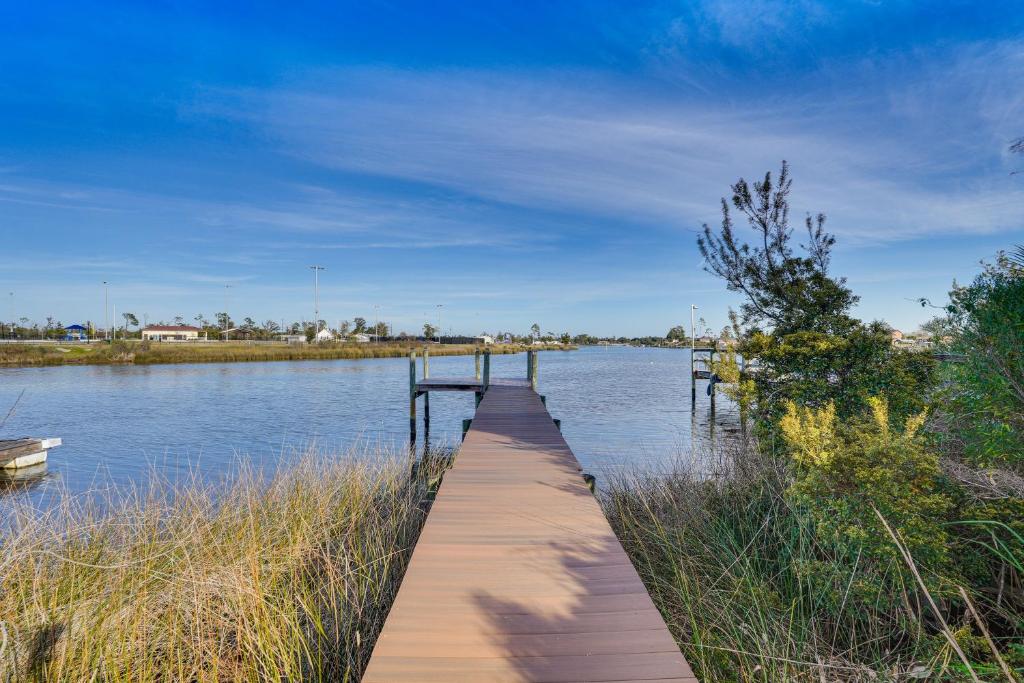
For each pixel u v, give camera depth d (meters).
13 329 91.31
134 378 33.09
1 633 3.28
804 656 3.01
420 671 2.43
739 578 3.86
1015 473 3.61
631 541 5.12
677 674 2.42
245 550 4.66
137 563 4.32
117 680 3.17
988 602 3.31
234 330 111.31
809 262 8.03
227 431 15.03
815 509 3.74
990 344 4.22
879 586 3.22
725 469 6.14
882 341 6.26
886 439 3.57
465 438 8.16
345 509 6.34
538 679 2.38
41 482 9.63
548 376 39.06
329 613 4.17
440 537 4.05
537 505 4.82
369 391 26.47
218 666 3.46
